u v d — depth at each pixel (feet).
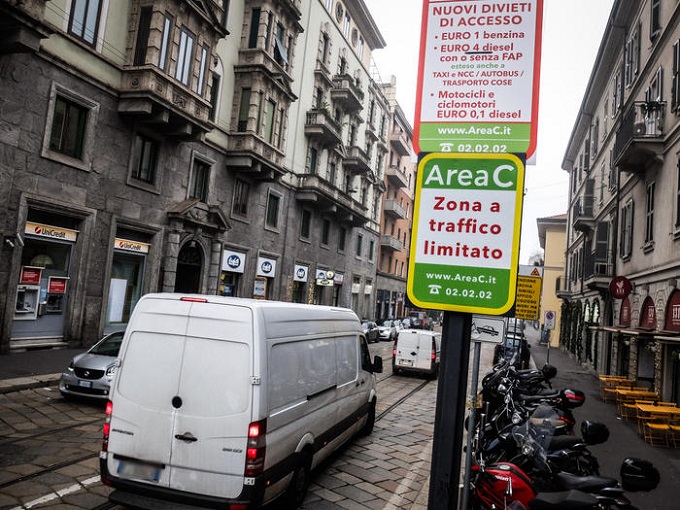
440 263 10.94
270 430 15.69
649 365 48.67
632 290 53.52
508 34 11.20
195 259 65.10
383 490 20.22
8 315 41.37
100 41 48.98
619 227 61.87
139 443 15.51
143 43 52.19
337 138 99.40
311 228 96.63
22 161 41.81
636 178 54.24
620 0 60.29
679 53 42.19
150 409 15.62
